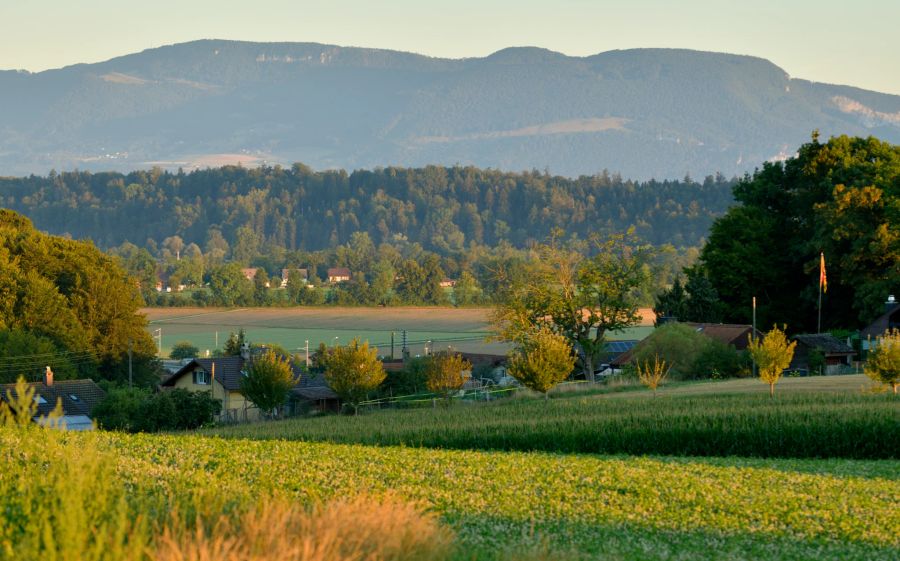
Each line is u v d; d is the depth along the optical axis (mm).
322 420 88625
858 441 61938
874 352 82188
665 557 33625
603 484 47000
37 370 123188
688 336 120812
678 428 64812
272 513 27312
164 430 93562
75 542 21797
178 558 22859
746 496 44719
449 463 52469
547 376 99562
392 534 26969
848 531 38188
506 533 36188
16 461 37938
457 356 110938
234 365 124812
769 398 80250
